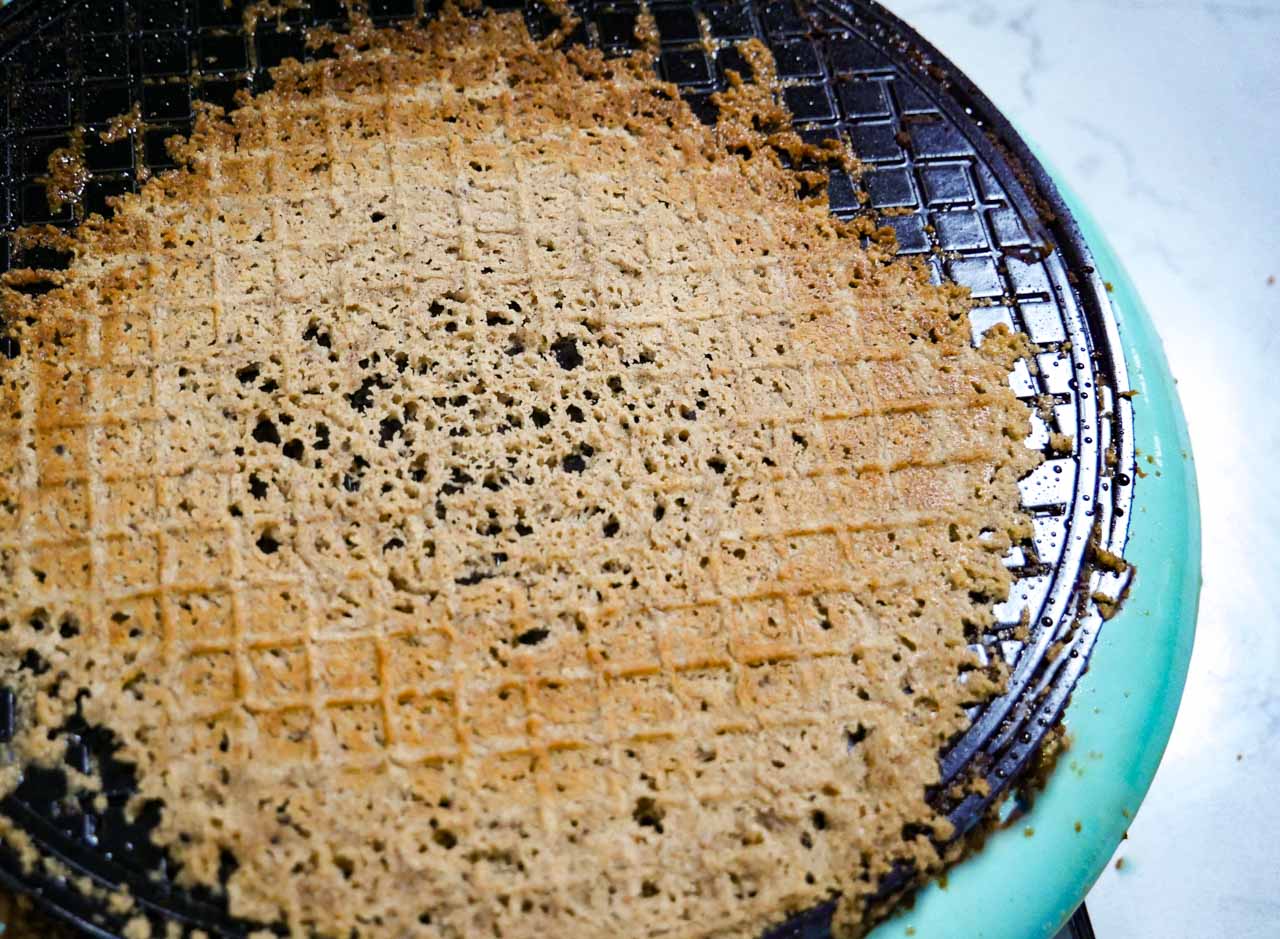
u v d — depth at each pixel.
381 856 0.22
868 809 0.23
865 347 0.26
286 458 0.24
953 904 0.23
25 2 0.28
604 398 0.25
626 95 0.28
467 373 0.25
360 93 0.28
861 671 0.24
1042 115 0.35
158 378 0.25
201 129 0.27
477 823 0.22
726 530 0.24
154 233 0.26
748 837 0.23
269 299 0.26
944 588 0.24
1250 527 0.31
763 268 0.27
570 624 0.24
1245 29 0.36
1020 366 0.26
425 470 0.25
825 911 0.23
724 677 0.23
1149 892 0.27
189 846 0.22
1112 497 0.25
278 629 0.23
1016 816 0.24
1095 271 0.27
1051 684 0.24
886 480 0.25
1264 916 0.27
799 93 0.28
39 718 0.23
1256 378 0.32
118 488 0.24
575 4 0.29
